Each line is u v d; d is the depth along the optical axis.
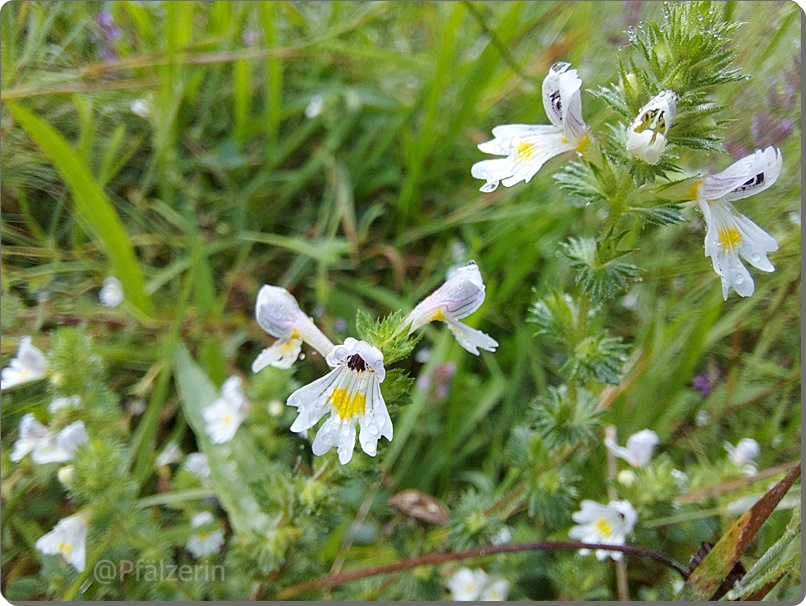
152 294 0.10
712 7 0.05
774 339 0.09
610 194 0.06
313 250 0.10
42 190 0.09
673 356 0.09
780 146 0.09
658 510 0.07
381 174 0.11
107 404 0.08
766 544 0.07
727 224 0.05
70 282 0.09
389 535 0.08
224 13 0.11
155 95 0.10
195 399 0.08
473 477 0.09
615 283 0.06
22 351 0.08
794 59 0.09
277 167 0.11
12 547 0.07
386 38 0.13
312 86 0.12
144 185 0.10
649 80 0.05
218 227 0.11
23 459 0.07
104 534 0.07
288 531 0.07
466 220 0.11
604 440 0.08
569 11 0.12
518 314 0.10
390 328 0.05
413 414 0.09
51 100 0.10
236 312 0.10
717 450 0.09
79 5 0.10
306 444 0.08
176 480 0.08
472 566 0.08
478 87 0.10
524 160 0.06
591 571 0.07
